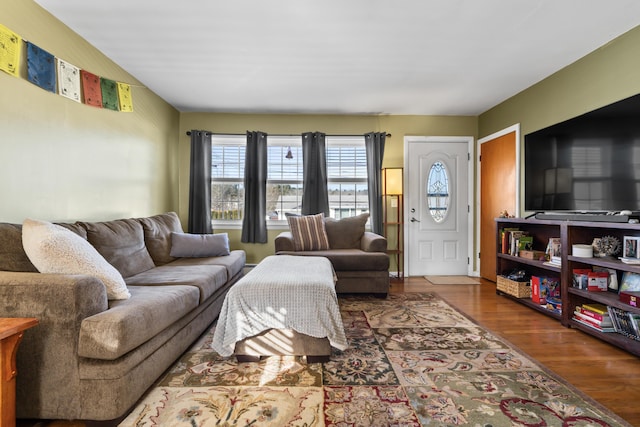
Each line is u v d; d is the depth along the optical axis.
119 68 2.92
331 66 2.93
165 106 3.84
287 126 4.33
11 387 1.17
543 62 2.87
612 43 2.48
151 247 2.89
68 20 2.22
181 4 2.04
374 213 4.24
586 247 2.38
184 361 1.91
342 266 3.30
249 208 4.19
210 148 4.20
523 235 3.33
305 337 1.86
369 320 2.62
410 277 4.34
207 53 2.69
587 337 2.28
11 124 1.87
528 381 1.67
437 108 4.16
